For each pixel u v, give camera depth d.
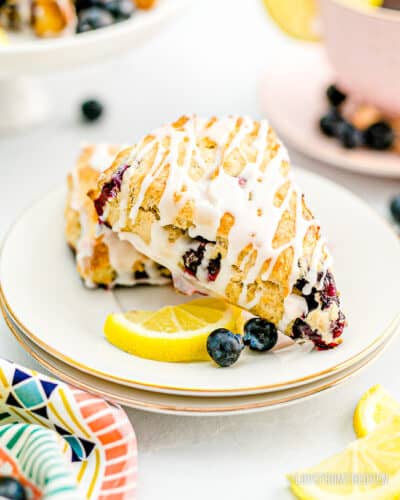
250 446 0.42
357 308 0.46
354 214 0.51
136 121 0.65
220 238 0.45
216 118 0.49
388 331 0.44
